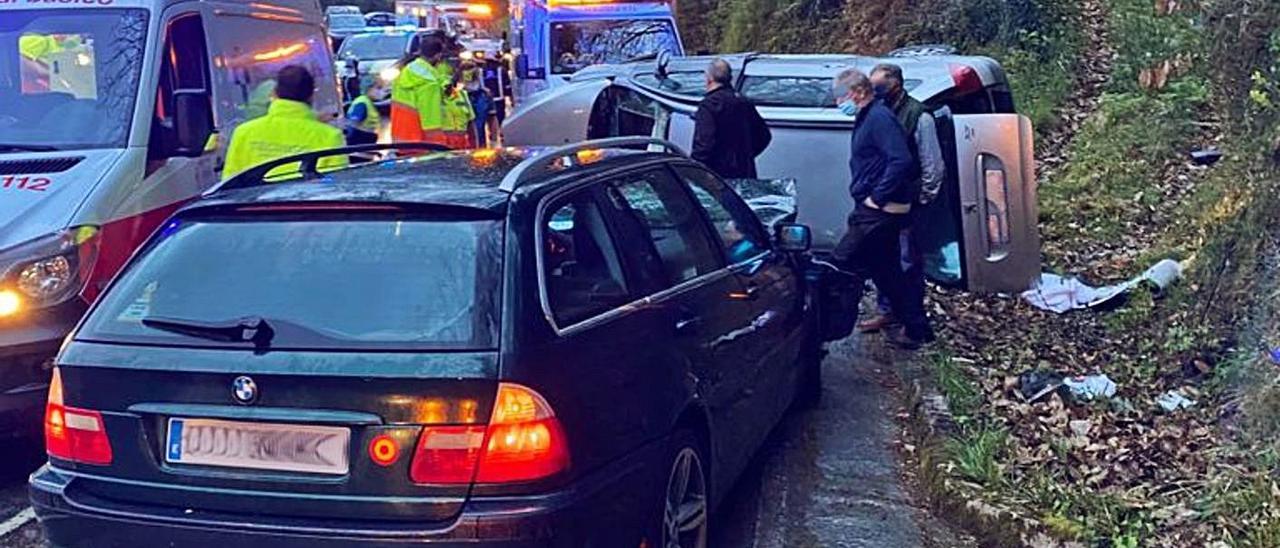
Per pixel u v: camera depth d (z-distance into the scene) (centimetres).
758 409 524
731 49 2044
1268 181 695
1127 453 580
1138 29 1307
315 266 370
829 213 858
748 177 838
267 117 680
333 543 336
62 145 636
